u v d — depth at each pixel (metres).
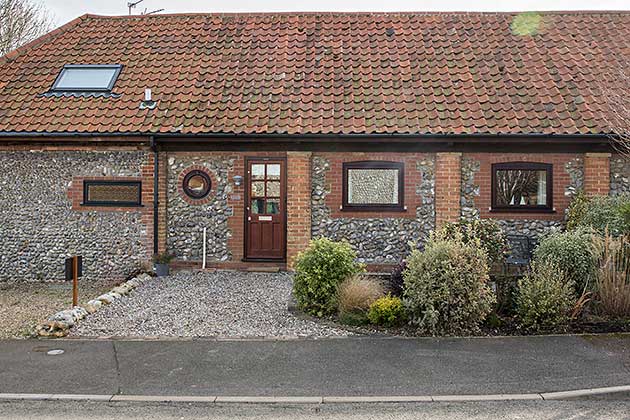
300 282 9.00
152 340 7.57
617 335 7.64
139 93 13.23
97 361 6.74
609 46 14.33
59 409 5.53
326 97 12.95
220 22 16.09
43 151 12.75
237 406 5.58
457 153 12.29
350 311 8.49
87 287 12.11
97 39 15.45
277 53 14.58
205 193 12.77
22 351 7.12
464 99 12.69
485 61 13.98
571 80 13.12
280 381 6.10
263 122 12.21
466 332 7.80
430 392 5.80
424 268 7.96
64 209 12.80
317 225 12.58
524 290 8.14
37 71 14.18
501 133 11.66
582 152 12.24
